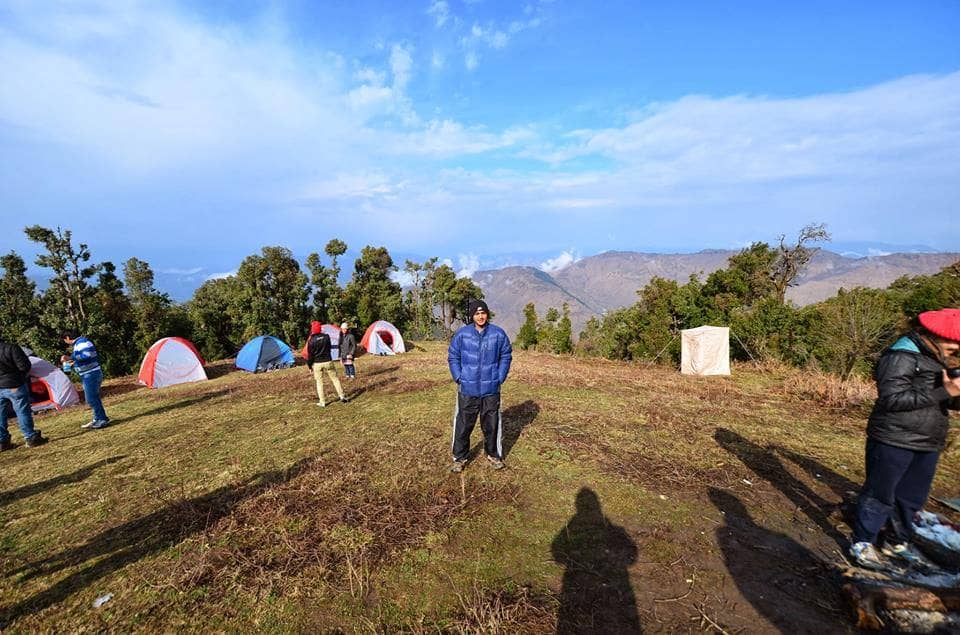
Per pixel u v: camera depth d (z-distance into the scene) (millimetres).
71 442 7199
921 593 2633
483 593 2973
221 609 2926
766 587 2994
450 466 5184
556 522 3889
